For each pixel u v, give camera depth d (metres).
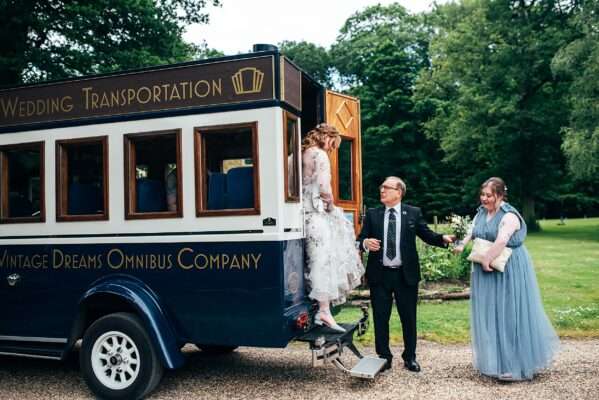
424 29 46.59
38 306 5.23
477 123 30.48
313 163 5.18
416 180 39.84
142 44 17.03
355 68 47.53
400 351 6.23
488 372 4.99
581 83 23.53
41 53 14.03
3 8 13.30
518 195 33.84
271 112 4.52
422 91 37.56
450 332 7.00
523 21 30.75
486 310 5.12
